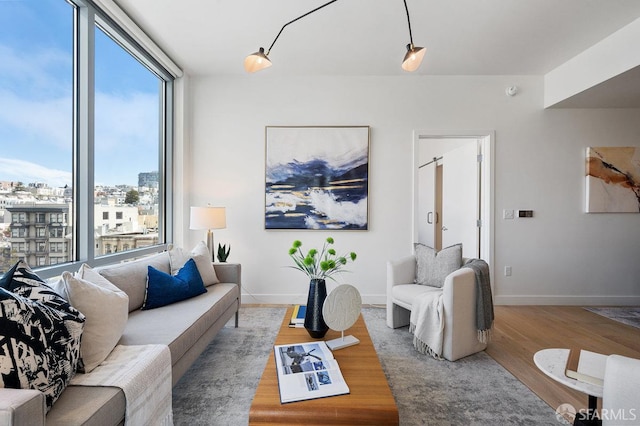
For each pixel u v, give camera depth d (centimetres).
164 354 137
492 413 156
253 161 348
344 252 345
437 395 172
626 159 337
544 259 343
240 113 347
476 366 205
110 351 130
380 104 345
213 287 255
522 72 335
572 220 343
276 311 316
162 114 327
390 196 345
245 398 168
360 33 262
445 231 440
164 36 271
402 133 345
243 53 299
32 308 99
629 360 94
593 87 285
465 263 255
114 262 239
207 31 263
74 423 91
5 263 164
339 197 343
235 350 227
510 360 214
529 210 343
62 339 104
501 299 344
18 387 88
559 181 343
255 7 230
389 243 345
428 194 556
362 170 342
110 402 103
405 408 160
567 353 130
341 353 150
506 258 344
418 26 251
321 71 335
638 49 242
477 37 267
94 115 220
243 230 348
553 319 297
